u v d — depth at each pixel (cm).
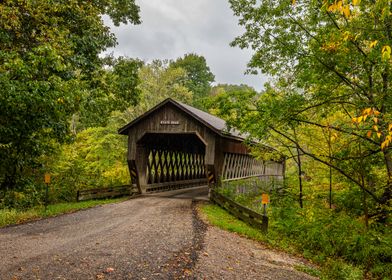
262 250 822
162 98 3397
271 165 3006
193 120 1669
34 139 1357
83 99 1427
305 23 948
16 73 1095
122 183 2109
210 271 593
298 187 1369
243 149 2142
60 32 1332
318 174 1225
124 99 1905
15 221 1025
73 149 1836
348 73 886
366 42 830
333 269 724
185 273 570
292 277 627
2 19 1151
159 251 696
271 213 1219
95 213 1205
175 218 1120
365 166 998
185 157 2481
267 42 1006
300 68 938
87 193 1580
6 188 1334
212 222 1084
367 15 782
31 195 1398
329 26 875
